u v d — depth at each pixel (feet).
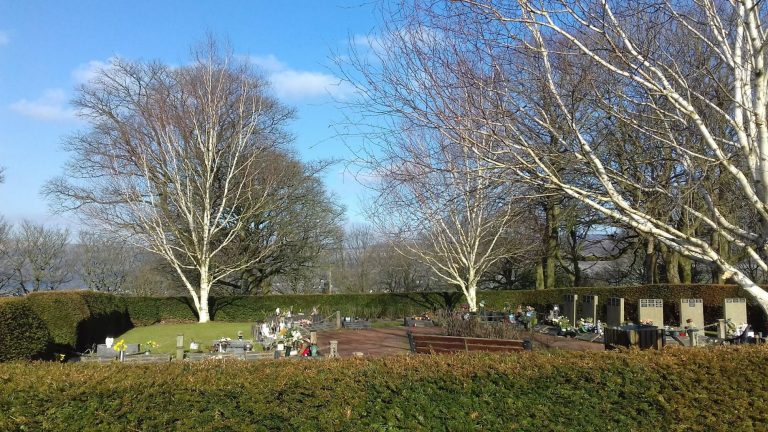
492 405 17.62
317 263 119.34
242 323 94.32
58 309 56.18
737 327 55.72
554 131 21.13
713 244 69.67
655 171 24.29
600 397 17.85
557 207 58.34
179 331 82.48
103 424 16.98
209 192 97.19
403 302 101.81
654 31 21.56
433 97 22.06
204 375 18.16
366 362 19.26
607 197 21.76
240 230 106.52
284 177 106.42
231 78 97.81
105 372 18.45
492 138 21.48
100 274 133.39
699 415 17.65
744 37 21.38
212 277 99.81
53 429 16.98
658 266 106.32
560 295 88.69
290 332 54.44
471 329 57.26
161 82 93.56
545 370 18.22
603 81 21.97
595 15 20.68
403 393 17.72
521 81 21.81
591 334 60.64
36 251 125.90
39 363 20.08
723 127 23.00
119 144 90.12
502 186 23.65
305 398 17.57
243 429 16.93
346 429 17.13
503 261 112.88
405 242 78.74
